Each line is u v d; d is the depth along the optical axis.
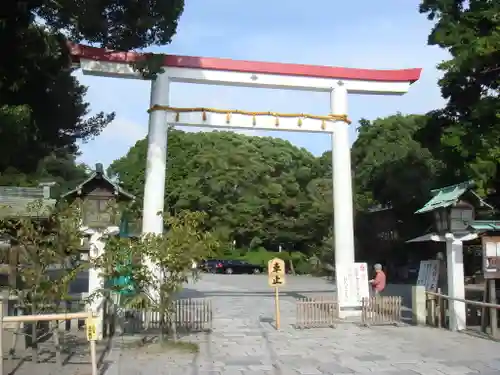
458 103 18.27
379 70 18.22
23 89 17.06
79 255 11.30
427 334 13.51
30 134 17.03
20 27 15.10
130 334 13.27
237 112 17.12
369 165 35.09
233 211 45.97
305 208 44.41
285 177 46.56
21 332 10.59
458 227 13.90
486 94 17.53
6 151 15.45
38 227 10.34
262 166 46.62
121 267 11.31
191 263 11.49
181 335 13.43
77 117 20.64
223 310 18.80
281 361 10.45
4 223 11.12
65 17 15.40
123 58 15.89
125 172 53.25
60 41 16.30
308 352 11.34
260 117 17.31
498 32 15.20
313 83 17.77
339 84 17.97
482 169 14.47
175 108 16.53
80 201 12.44
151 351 11.27
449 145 16.66
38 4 15.37
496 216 16.52
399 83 18.36
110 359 10.46
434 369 9.70
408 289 28.08
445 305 14.48
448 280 14.22
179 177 48.34
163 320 12.20
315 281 36.12
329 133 18.06
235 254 49.16
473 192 13.69
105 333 12.92
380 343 12.34
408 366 9.95
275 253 47.78
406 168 31.47
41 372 9.23
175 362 10.31
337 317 16.16
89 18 14.69
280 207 46.19
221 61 16.89
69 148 22.03
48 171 33.59
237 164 46.59
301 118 17.59
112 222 12.91
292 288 29.20
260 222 46.25
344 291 16.17
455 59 16.38
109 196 13.03
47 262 10.09
